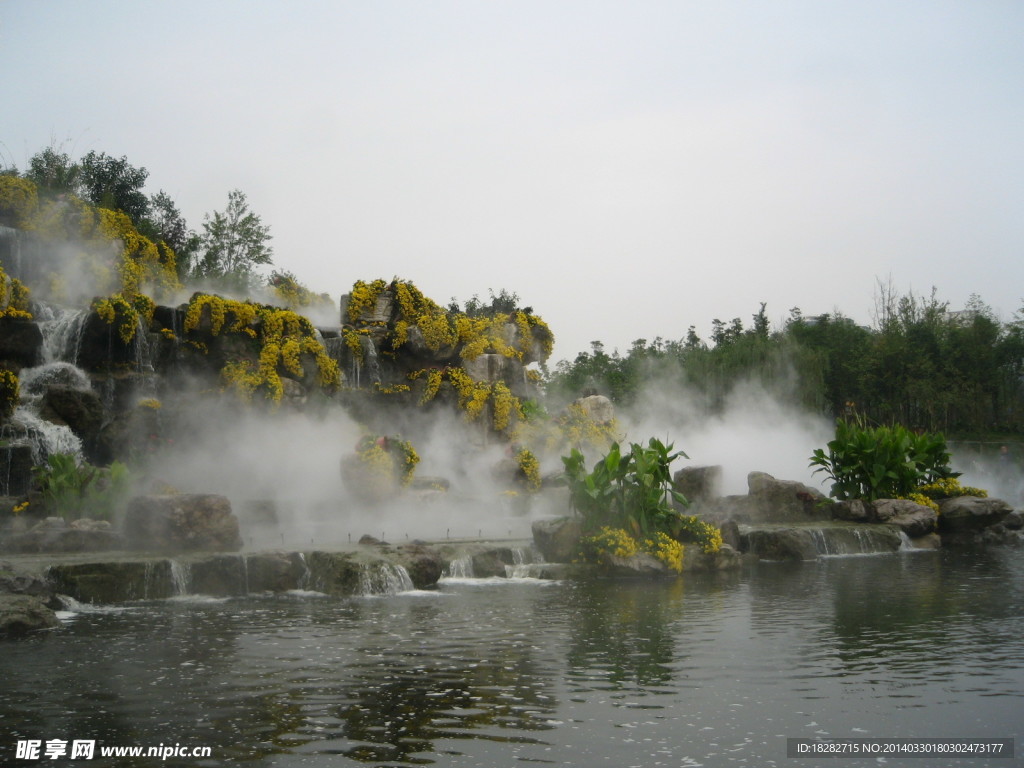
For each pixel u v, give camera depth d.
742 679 10.62
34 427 24.16
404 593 16.86
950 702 9.72
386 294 34.53
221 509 18.59
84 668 11.10
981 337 55.41
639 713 9.35
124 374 27.36
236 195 52.50
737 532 22.14
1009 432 55.34
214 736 8.66
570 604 15.66
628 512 19.81
